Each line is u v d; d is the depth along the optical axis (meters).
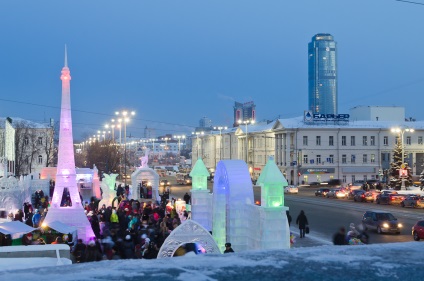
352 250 3.87
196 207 23.30
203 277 3.08
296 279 3.06
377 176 90.69
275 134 94.88
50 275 3.13
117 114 75.69
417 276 3.14
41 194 37.00
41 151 91.00
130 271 3.23
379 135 91.00
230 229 17.53
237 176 17.89
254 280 3.03
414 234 27.17
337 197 58.41
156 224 21.56
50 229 19.72
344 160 90.00
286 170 89.50
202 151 142.75
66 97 24.41
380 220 29.94
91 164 90.31
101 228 22.70
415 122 95.19
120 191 40.62
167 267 3.34
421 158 92.06
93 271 3.24
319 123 91.19
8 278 3.05
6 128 53.56
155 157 196.00
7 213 27.98
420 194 51.56
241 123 130.00
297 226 32.84
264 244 15.27
